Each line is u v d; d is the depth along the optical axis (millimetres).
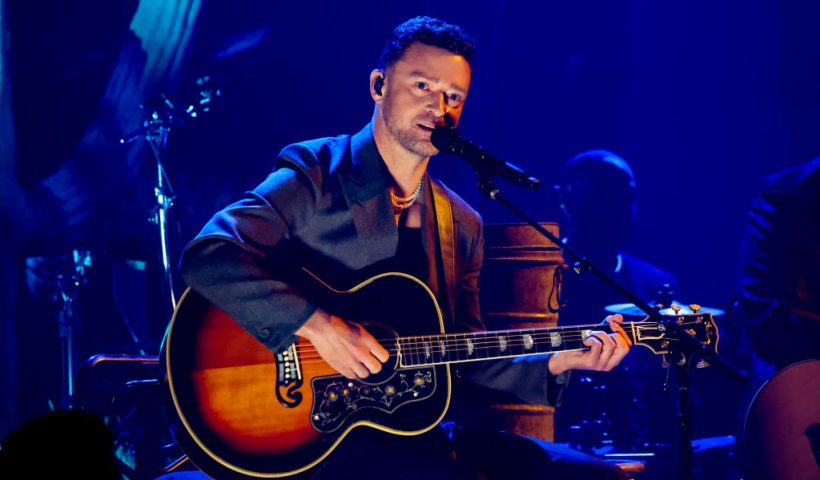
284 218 8281
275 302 7766
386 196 8594
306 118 18375
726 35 21469
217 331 7941
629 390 13570
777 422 10336
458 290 9523
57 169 15586
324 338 7816
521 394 9141
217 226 7988
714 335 8836
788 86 21094
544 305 12125
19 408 14930
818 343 10820
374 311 8328
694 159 21875
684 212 21766
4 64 14938
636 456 12828
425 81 8562
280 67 18141
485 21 20703
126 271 15672
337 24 18531
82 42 15703
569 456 8727
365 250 8539
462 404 9781
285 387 7980
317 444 7980
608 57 21438
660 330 8758
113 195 15898
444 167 19859
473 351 8477
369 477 7832
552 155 21375
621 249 16266
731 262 21547
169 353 7820
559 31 21203
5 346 14875
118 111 15930
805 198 11305
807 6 20703
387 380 8227
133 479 10859
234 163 17484
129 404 11062
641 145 21906
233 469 7809
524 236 12070
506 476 8594
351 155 8711
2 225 15094
